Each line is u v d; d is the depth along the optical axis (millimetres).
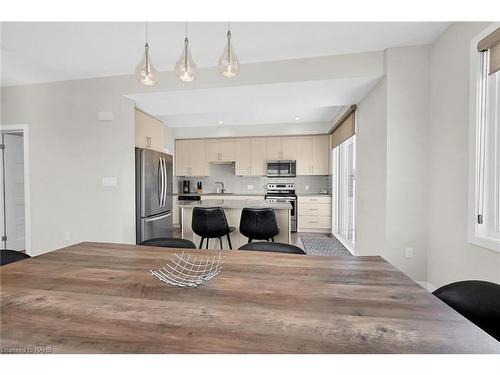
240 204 3412
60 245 3385
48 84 3354
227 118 5297
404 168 2566
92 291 1017
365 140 3229
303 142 5836
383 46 2541
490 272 1799
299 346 680
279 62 2787
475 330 751
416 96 2531
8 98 3465
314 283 1110
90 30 2221
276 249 1758
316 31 2266
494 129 1841
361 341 700
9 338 711
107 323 783
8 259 1587
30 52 2605
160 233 3926
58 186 3373
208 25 2164
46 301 927
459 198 2102
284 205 3281
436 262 2412
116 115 3205
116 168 3230
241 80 2869
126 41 2408
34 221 3432
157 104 3531
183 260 1441
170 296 976
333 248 4406
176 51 2611
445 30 2258
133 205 3447
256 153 5984
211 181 6586
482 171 1912
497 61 1724
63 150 3346
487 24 1817
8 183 3871
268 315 834
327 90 3002
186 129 6148
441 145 2332
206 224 2949
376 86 2846
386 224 2621
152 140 3996
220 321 797
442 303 926
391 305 908
